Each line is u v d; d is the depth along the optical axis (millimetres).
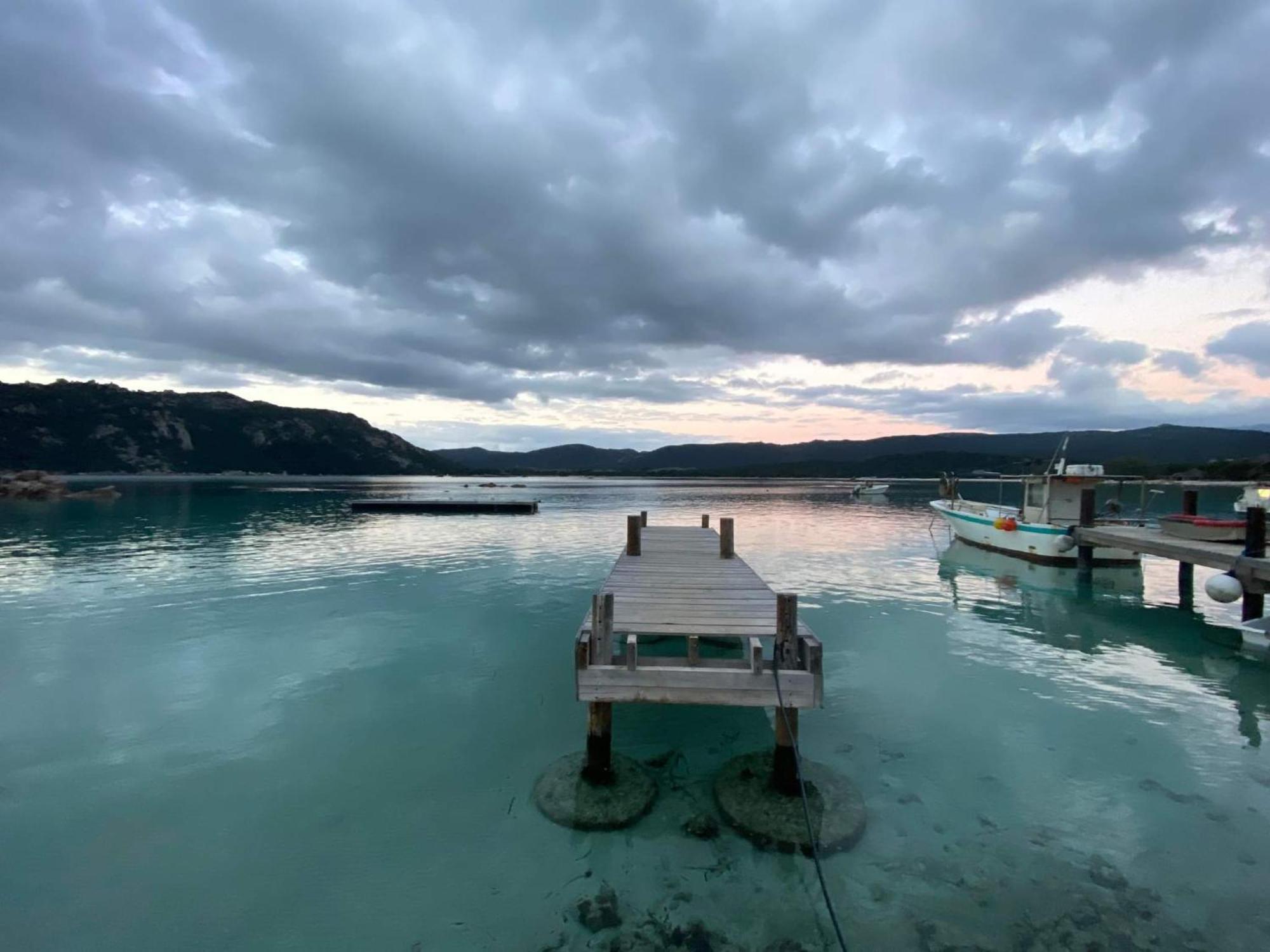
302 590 15891
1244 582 11906
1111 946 4414
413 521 35875
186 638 11625
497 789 6496
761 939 4535
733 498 65688
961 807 6148
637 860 5383
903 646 11281
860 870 5238
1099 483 19109
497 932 4617
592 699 6430
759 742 7496
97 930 4605
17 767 6891
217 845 5570
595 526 33625
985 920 4684
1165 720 8148
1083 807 6160
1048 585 16797
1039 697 8898
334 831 5789
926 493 74625
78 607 14031
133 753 7234
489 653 10844
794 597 6344
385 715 8289
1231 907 4785
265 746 7422
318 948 4469
